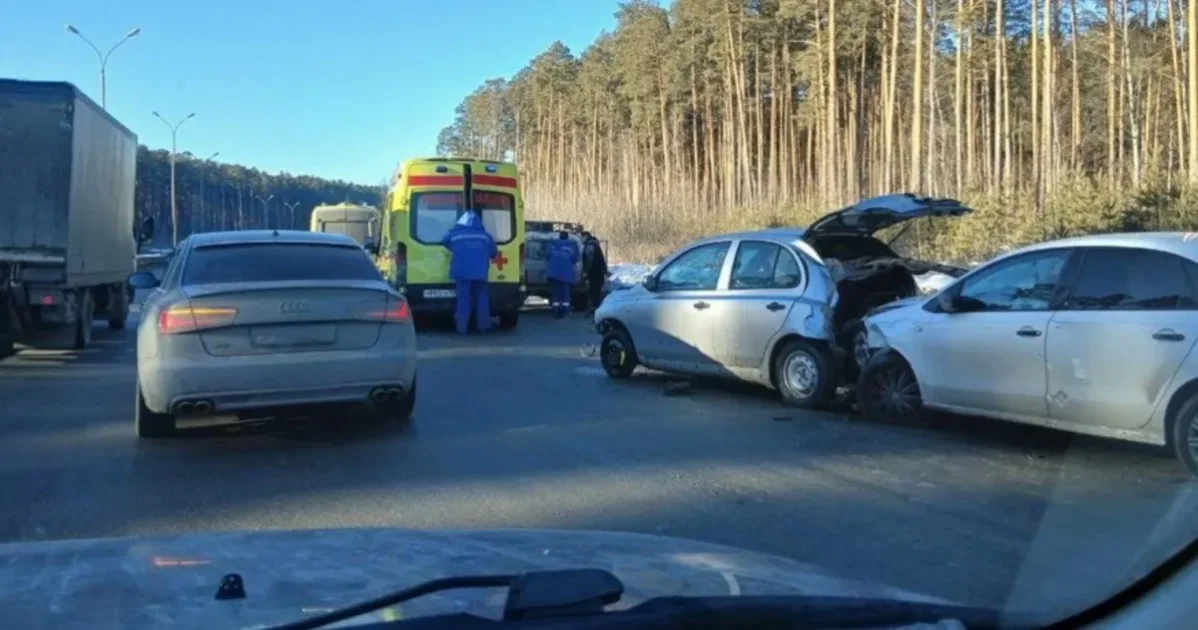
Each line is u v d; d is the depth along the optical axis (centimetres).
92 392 1136
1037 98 4331
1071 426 775
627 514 636
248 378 789
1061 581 487
